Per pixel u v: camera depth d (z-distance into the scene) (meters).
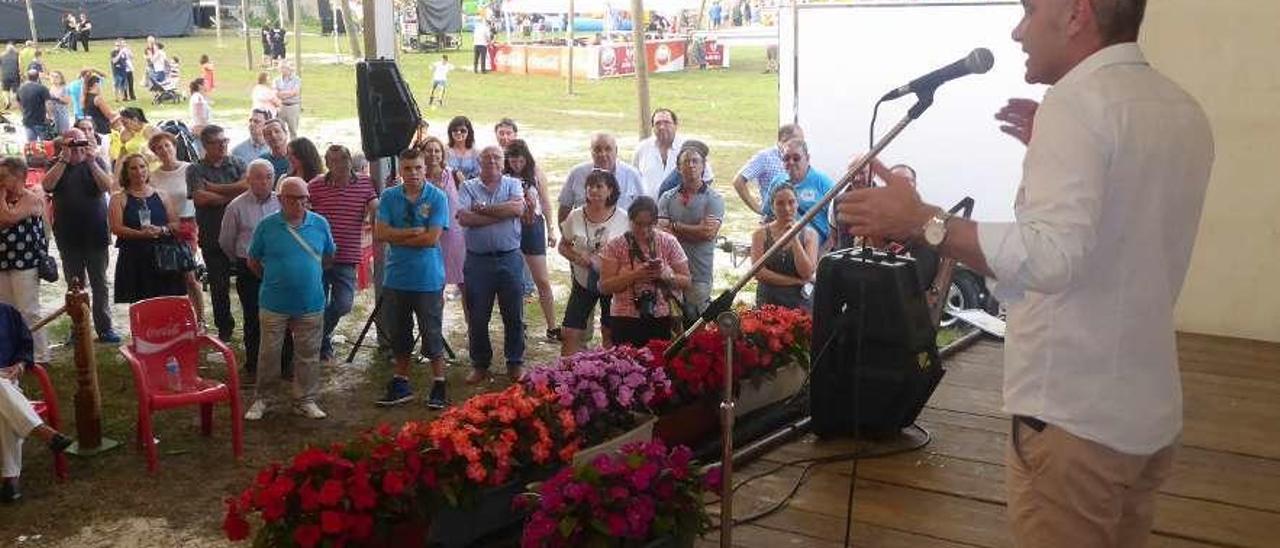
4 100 24.50
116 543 5.16
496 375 7.66
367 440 3.46
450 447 3.45
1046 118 1.84
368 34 7.80
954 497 3.84
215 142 8.10
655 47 32.81
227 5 44.12
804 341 4.90
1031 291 1.85
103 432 6.53
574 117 22.42
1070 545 1.97
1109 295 1.88
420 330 7.01
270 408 6.96
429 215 6.89
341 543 3.22
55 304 9.55
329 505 3.21
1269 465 4.02
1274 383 4.91
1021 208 1.86
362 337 7.91
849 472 4.07
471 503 3.47
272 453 6.27
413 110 7.38
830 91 8.87
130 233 7.78
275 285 6.63
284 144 9.52
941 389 5.00
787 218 6.77
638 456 3.18
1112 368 1.90
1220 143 5.51
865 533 3.59
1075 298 1.90
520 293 7.50
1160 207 1.86
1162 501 3.74
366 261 10.12
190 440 6.44
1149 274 1.88
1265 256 5.50
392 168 7.51
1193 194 1.92
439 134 19.41
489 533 3.60
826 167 8.95
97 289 8.34
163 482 5.85
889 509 3.76
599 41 33.91
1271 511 3.66
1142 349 1.91
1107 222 1.84
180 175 8.45
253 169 7.44
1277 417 4.49
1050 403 1.95
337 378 7.61
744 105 25.02
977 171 8.41
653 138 9.45
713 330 4.51
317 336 6.79
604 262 6.22
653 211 6.13
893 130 2.65
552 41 35.12
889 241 1.94
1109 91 1.81
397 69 7.34
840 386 4.31
